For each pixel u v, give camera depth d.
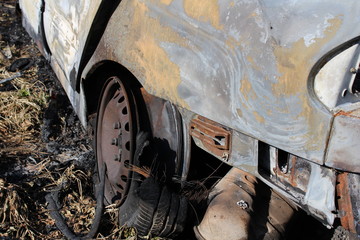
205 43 2.36
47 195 3.33
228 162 2.48
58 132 4.11
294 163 2.21
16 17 6.21
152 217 2.76
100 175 3.27
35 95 4.49
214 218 2.71
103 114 3.22
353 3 1.89
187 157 2.87
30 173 3.52
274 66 2.07
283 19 2.04
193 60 2.42
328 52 1.94
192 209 2.84
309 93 2.00
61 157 3.76
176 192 2.97
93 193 3.45
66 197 3.37
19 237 3.02
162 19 2.58
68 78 3.59
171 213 2.76
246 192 2.79
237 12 2.21
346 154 1.97
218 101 2.34
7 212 3.13
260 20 2.12
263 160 2.34
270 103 2.12
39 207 3.26
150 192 2.75
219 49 2.29
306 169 2.17
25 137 4.02
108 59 2.97
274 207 2.79
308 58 1.97
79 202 3.34
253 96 2.17
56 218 3.14
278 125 2.12
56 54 3.85
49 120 4.18
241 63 2.20
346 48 1.93
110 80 3.06
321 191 2.11
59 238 3.03
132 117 2.84
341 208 2.09
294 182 2.23
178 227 2.80
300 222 3.05
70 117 4.27
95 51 3.12
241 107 2.23
